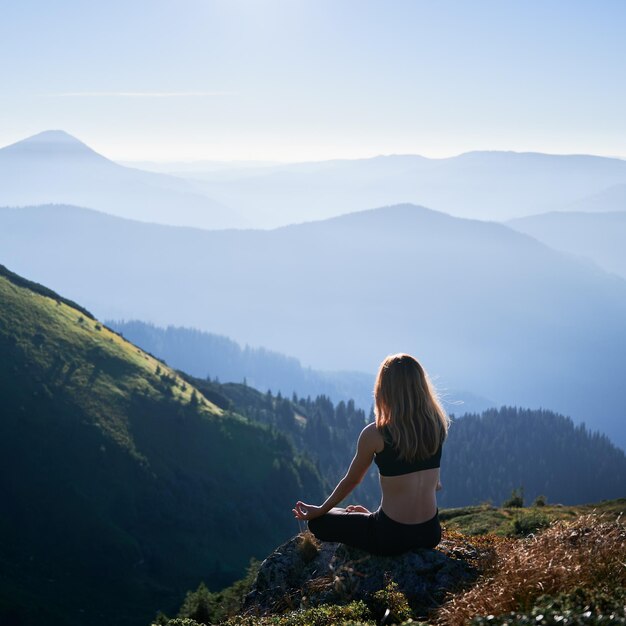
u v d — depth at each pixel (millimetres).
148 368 186125
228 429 177375
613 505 42406
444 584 6613
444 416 6812
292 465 176375
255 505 161750
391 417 6625
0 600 103188
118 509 142000
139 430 161250
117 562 129875
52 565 126000
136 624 113125
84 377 166875
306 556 7746
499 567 6590
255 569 31688
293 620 6223
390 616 6125
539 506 46312
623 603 4633
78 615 111812
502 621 4270
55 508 136125
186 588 131625
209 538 148125
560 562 5961
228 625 6625
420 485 6766
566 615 4125
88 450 148750
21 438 144625
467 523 34969
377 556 7016
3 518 132500
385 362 6805
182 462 161250
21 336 169000
